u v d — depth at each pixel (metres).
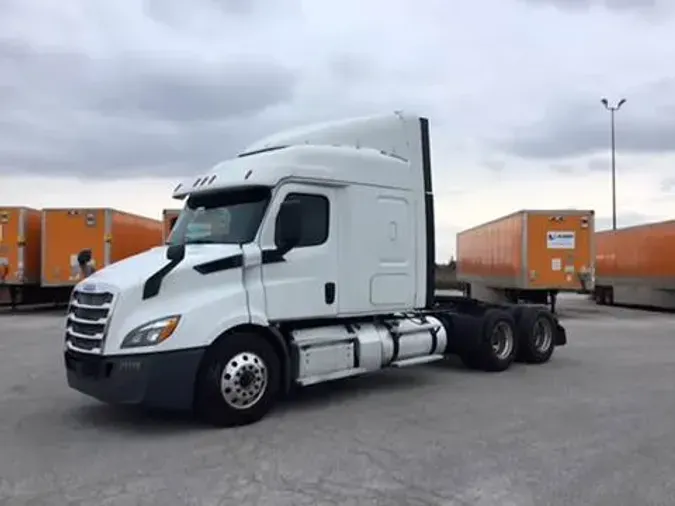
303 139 8.78
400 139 9.45
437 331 10.05
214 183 8.03
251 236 7.57
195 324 6.88
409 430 7.01
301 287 7.88
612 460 5.91
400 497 5.00
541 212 20.89
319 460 5.94
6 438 6.73
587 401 8.48
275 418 7.57
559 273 20.88
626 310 27.09
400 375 10.60
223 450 6.27
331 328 8.50
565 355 12.95
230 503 4.89
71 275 22.19
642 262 26.61
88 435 6.85
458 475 5.51
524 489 5.17
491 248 25.17
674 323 20.50
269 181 7.66
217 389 7.05
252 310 7.37
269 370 7.51
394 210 9.07
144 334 6.68
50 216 22.28
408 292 9.21
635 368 11.29
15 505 4.87
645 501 4.91
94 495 5.07
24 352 13.22
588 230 20.89
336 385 9.68
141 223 26.08
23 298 23.23
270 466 5.77
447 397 8.78
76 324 7.09
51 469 5.72
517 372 10.91
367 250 8.67
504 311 11.37
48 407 8.14
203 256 7.22
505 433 6.87
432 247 9.65
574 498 4.97
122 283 6.80
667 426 7.14
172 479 5.44
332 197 8.32
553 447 6.34
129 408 8.06
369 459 5.96
